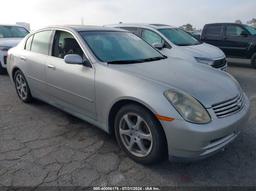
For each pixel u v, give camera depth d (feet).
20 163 9.81
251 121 13.56
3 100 17.19
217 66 20.70
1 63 24.93
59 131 12.51
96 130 12.60
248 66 32.63
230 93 9.52
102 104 10.46
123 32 14.01
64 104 12.89
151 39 23.30
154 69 10.61
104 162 9.89
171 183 8.73
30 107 15.81
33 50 14.87
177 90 8.79
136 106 9.23
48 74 13.23
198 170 9.40
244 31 31.35
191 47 22.02
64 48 12.67
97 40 12.26
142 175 9.12
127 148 10.02
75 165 9.69
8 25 29.86
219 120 8.53
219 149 8.92
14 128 12.89
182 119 8.20
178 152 8.49
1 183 8.66
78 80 11.34
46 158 10.16
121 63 11.17
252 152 10.54
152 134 8.92
